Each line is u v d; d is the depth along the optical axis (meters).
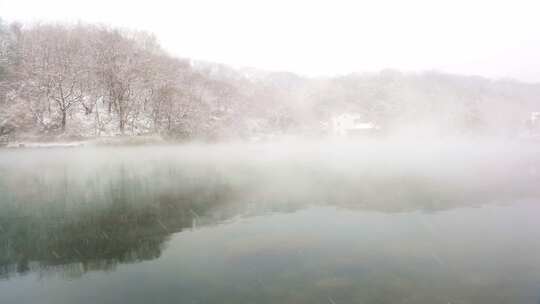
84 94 52.94
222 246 11.81
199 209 17.33
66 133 46.50
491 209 16.86
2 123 43.00
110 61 52.59
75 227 14.48
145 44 67.19
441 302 7.98
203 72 85.19
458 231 13.37
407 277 9.29
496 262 10.31
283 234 13.07
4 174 27.08
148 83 55.59
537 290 8.55
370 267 9.91
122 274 9.65
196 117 58.34
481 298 8.18
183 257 10.88
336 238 12.55
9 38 54.56
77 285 9.02
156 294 8.45
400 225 14.24
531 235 12.85
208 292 8.49
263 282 9.01
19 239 12.86
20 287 8.95
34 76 49.16
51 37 51.88
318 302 7.98
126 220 15.42
